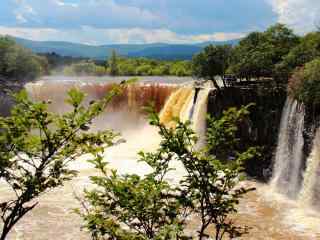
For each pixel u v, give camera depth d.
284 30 31.50
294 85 23.12
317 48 28.16
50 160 5.91
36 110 5.63
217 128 6.57
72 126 5.77
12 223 5.95
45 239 16.12
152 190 6.12
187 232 16.00
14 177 5.94
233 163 6.40
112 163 28.41
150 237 6.16
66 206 19.52
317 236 16.75
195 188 6.34
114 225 6.26
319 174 20.30
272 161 25.08
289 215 19.25
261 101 26.64
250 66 29.14
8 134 5.71
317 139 20.95
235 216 18.88
